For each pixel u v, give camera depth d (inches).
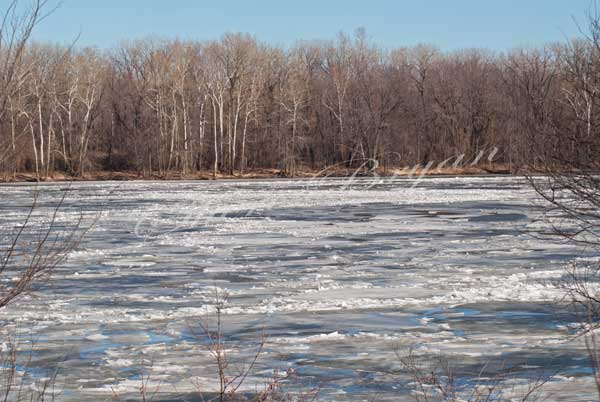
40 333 538.3
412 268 817.5
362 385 413.7
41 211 1551.4
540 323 554.3
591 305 515.2
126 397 396.8
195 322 571.2
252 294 680.4
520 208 1530.5
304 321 572.1
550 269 784.9
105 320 579.8
